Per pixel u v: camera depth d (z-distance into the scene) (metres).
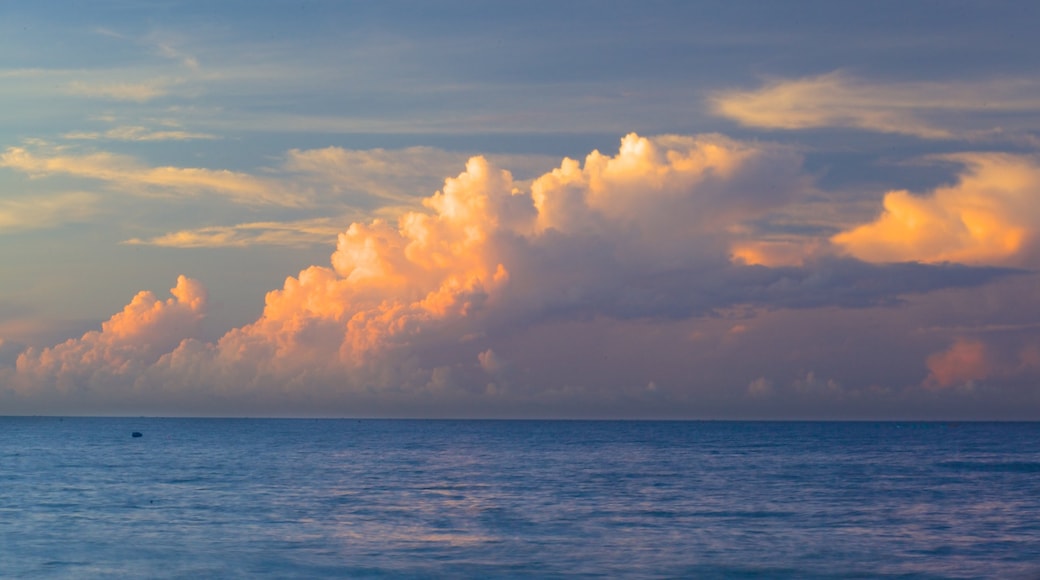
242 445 174.12
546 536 49.69
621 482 85.75
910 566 41.22
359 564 41.66
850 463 116.81
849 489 77.81
